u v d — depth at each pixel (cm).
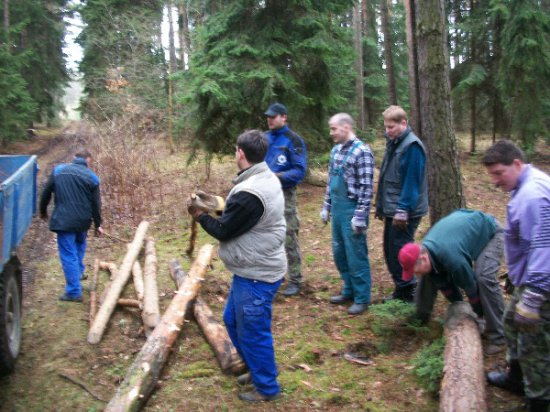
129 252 645
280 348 427
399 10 2022
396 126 446
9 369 393
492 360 381
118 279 559
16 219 428
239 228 318
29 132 2372
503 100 1228
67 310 514
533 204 271
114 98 1579
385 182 471
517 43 1133
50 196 526
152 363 375
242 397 354
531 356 292
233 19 916
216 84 834
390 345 420
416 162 436
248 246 323
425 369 353
